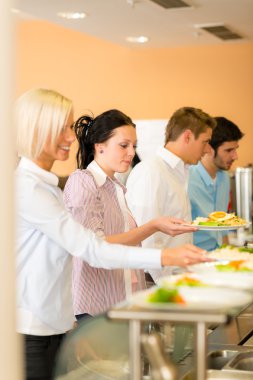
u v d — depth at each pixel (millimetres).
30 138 2201
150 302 1454
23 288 2246
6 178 1473
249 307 2861
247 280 1625
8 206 1478
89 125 2832
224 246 2205
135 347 1477
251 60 7426
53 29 7855
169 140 3422
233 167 7457
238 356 2336
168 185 3281
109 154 2781
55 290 2262
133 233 2592
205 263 1868
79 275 2678
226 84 7496
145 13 5645
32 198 2189
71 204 2682
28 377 2236
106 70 7789
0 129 1462
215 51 7504
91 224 2662
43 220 2189
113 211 2775
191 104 7602
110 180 2805
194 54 7559
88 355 1838
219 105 7523
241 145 7465
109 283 2711
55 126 2199
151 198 3211
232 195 5934
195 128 3365
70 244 2188
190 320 1398
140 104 7734
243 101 7457
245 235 5617
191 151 3396
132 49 7707
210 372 2158
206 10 5547
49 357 2266
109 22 6031
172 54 7617
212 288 1558
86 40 7805
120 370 1834
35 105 2191
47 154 2244
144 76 7711
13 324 1496
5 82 1467
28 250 2238
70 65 7848
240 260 1886
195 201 4039
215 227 2957
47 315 2246
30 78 7887
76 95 7859
